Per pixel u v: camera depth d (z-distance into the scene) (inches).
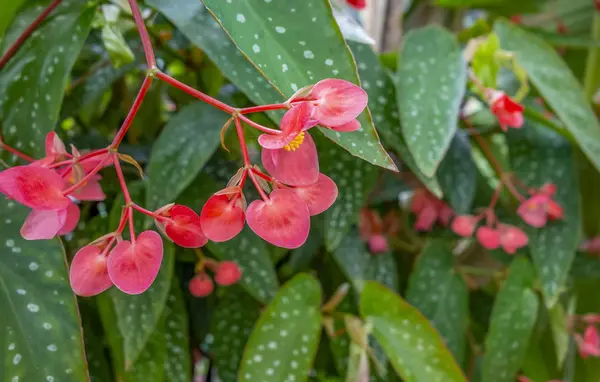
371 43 12.4
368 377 15.8
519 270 17.3
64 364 9.8
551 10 26.8
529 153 18.4
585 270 20.2
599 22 24.6
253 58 8.3
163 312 14.6
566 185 18.0
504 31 17.1
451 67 14.6
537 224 17.3
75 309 10.2
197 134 13.6
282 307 14.4
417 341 14.9
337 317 16.2
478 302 20.9
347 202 15.5
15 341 9.8
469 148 18.1
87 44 16.6
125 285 8.4
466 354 20.5
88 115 17.6
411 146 13.4
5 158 11.5
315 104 7.8
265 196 8.3
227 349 16.5
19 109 11.6
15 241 10.5
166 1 12.4
